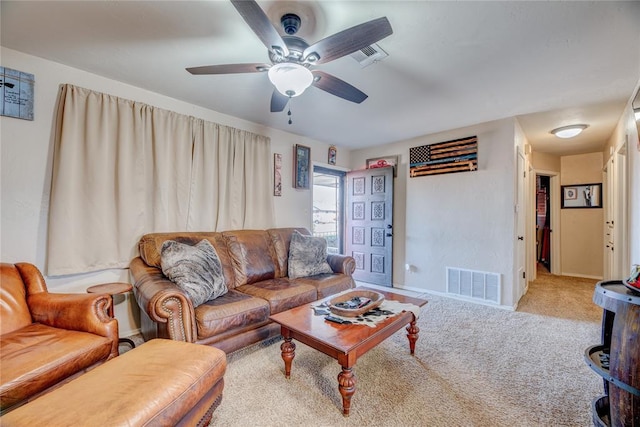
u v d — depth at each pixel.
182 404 1.17
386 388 1.82
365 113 3.29
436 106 3.05
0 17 1.71
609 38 1.86
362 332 1.71
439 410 1.62
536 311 3.30
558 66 2.23
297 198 4.19
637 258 2.55
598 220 5.02
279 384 1.86
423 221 4.14
